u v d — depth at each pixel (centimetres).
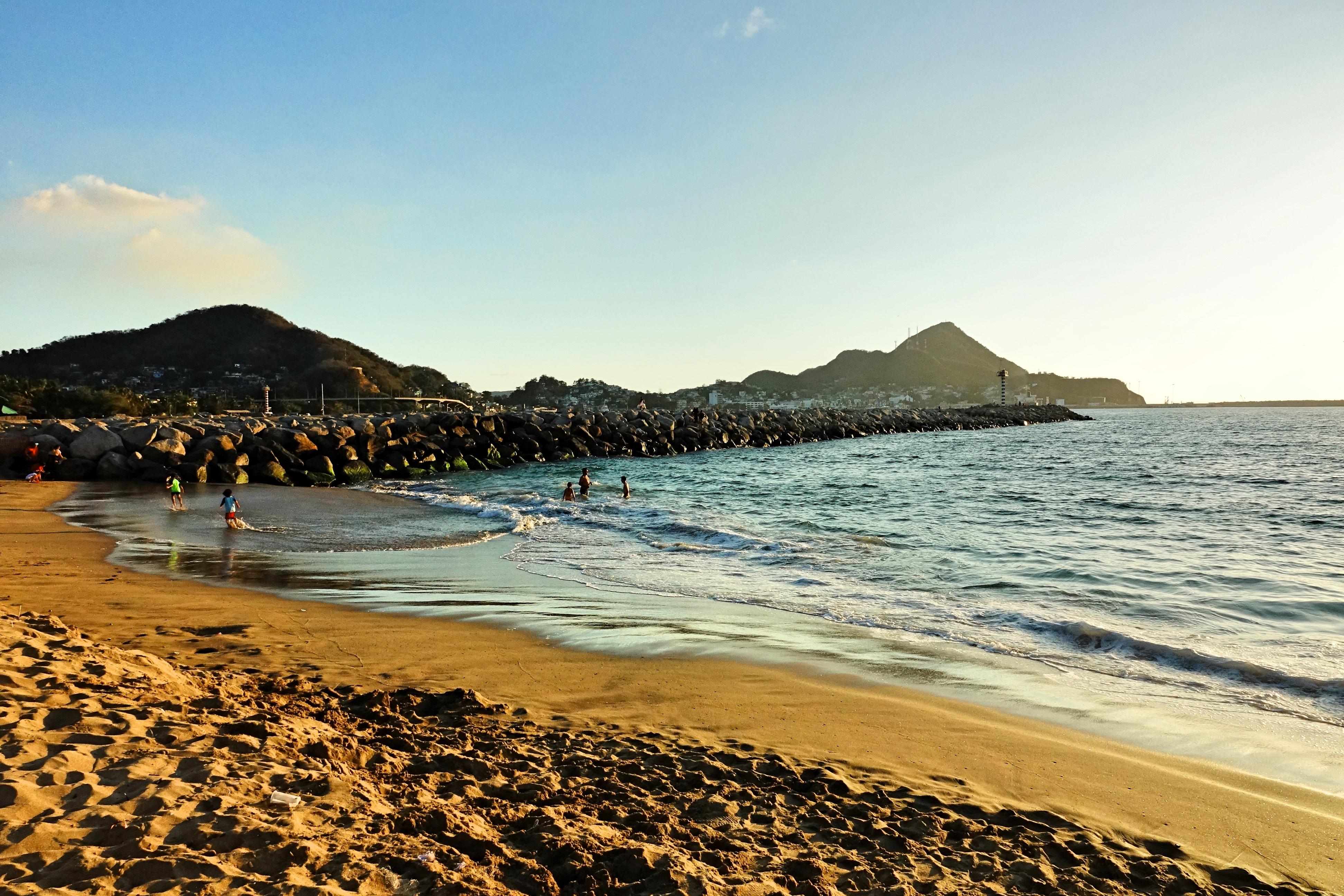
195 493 2855
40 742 427
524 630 999
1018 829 493
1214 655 909
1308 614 1149
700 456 5922
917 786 559
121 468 3194
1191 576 1430
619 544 1802
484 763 538
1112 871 445
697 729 662
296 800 407
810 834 471
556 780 525
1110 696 785
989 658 912
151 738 459
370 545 1783
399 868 359
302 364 17725
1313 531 2052
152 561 1490
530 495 2891
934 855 452
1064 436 9569
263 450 3562
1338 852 482
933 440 8719
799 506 2656
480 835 409
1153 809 538
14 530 1848
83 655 607
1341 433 9675
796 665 870
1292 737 684
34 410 7075
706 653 909
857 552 1683
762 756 600
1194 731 694
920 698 770
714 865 413
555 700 726
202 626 946
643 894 376
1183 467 4572
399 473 3991
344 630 967
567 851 407
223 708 542
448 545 1789
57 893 302
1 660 557
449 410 11806
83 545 1647
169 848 344
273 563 1505
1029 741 660
